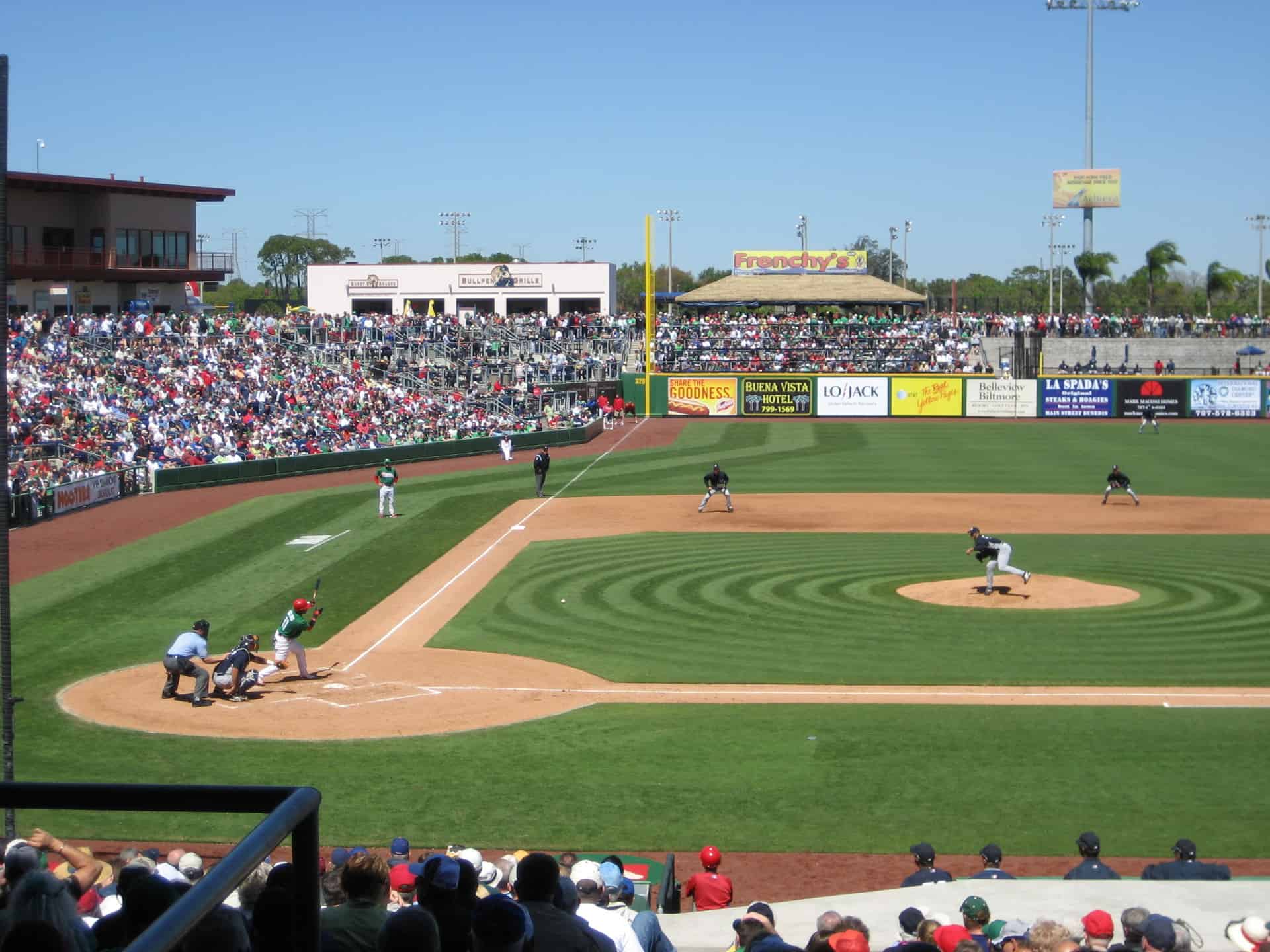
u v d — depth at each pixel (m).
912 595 33.78
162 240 79.50
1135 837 18.09
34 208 74.19
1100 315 118.56
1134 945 9.05
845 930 9.16
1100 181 115.88
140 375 61.09
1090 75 114.56
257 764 21.27
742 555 39.53
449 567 38.16
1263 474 59.34
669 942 10.25
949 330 104.06
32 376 56.28
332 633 30.47
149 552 40.38
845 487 55.91
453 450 67.25
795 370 94.75
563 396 84.25
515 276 122.56
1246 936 9.59
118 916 3.74
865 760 21.50
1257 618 30.89
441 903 5.64
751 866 17.28
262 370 68.00
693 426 84.31
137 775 20.58
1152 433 78.50
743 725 23.42
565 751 22.03
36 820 18.58
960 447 71.50
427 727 23.34
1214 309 163.25
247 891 6.50
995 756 21.62
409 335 87.88
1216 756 21.47
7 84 18.03
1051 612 31.84
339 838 18.09
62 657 28.34
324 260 196.25
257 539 42.81
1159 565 37.66
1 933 3.18
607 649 28.78
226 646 29.44
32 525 45.16
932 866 15.06
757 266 119.38
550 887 6.57
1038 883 11.92
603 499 52.22
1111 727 23.09
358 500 51.50
